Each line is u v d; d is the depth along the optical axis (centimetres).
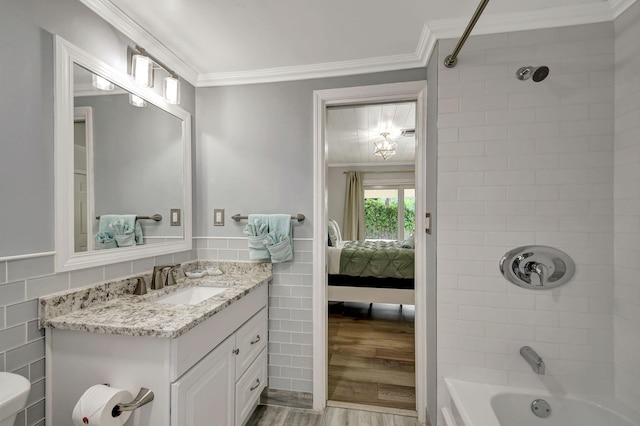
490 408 130
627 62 129
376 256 296
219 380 130
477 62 148
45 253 106
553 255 141
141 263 152
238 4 129
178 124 184
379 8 134
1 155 93
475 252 149
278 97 192
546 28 141
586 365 139
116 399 93
